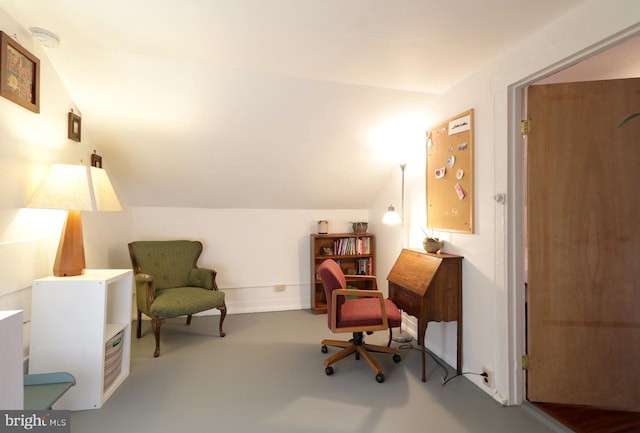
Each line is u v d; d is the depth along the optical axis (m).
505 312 1.95
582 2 1.47
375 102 2.70
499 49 1.90
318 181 3.61
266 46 1.86
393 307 2.48
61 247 1.98
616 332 1.88
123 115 2.60
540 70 1.71
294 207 3.98
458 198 2.35
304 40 1.79
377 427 1.74
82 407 1.87
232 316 3.67
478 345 2.18
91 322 1.89
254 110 2.68
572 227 1.89
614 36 1.39
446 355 2.54
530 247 1.93
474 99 2.20
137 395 2.04
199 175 3.30
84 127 2.61
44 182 1.87
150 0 1.46
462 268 2.33
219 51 1.92
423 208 2.86
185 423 1.76
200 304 2.82
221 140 2.94
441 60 2.03
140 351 2.70
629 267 1.86
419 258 2.52
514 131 1.93
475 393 2.08
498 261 2.00
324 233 3.91
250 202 3.78
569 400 1.91
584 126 1.86
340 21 1.61
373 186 3.80
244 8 1.51
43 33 1.77
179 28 1.69
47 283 1.85
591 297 1.89
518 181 1.94
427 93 2.62
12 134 1.76
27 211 1.89
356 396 2.04
